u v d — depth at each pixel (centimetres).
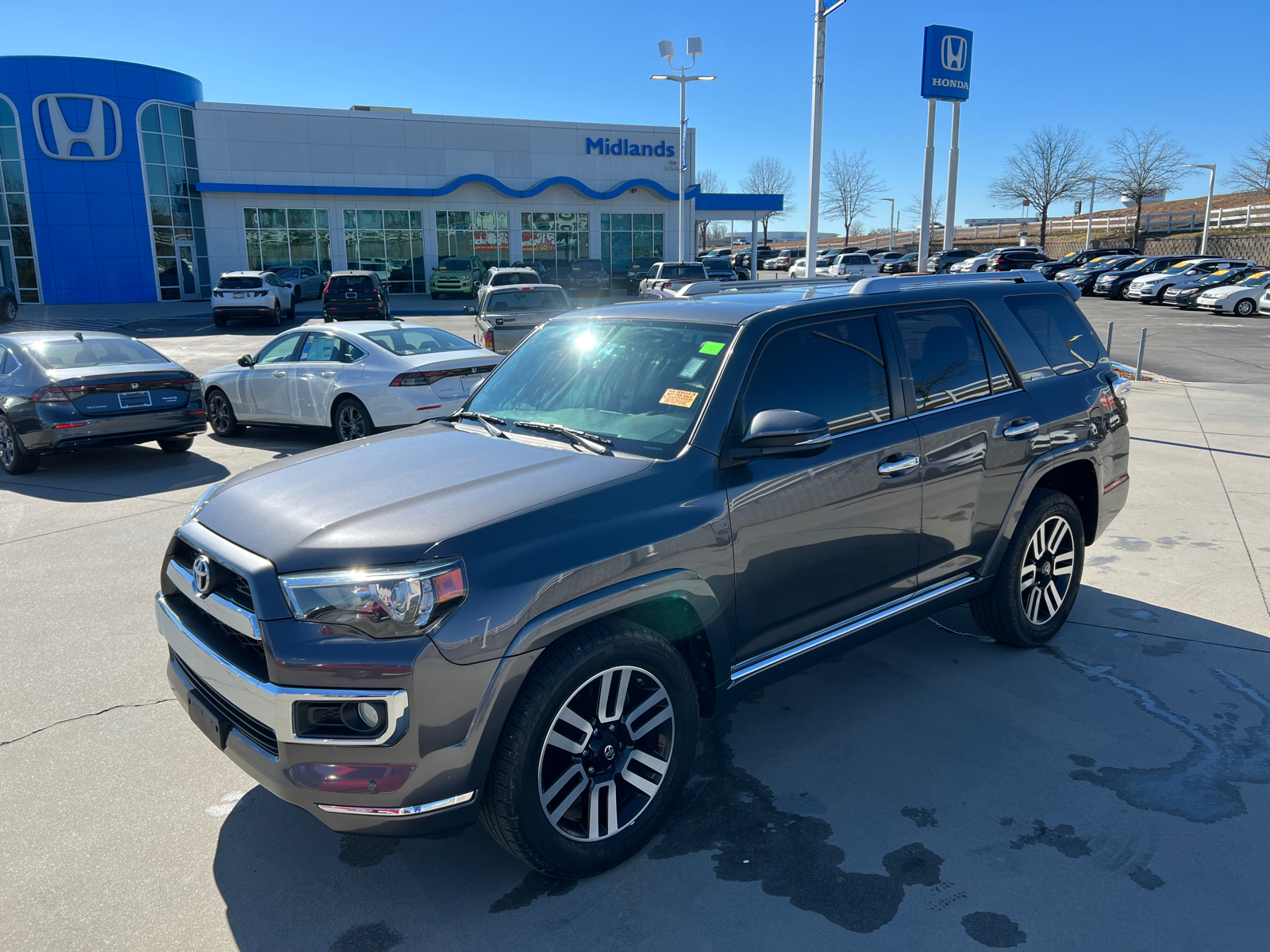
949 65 2633
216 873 292
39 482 859
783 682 421
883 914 267
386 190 3959
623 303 409
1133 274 3694
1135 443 960
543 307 1576
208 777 350
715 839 304
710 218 5062
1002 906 269
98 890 283
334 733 247
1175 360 1773
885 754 356
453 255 4209
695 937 259
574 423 339
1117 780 336
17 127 3497
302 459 344
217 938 262
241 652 268
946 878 282
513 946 257
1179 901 270
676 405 323
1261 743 361
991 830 307
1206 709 389
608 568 269
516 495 277
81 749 370
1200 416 1125
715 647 305
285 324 2953
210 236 3872
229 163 3816
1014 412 411
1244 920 262
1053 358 450
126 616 512
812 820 314
